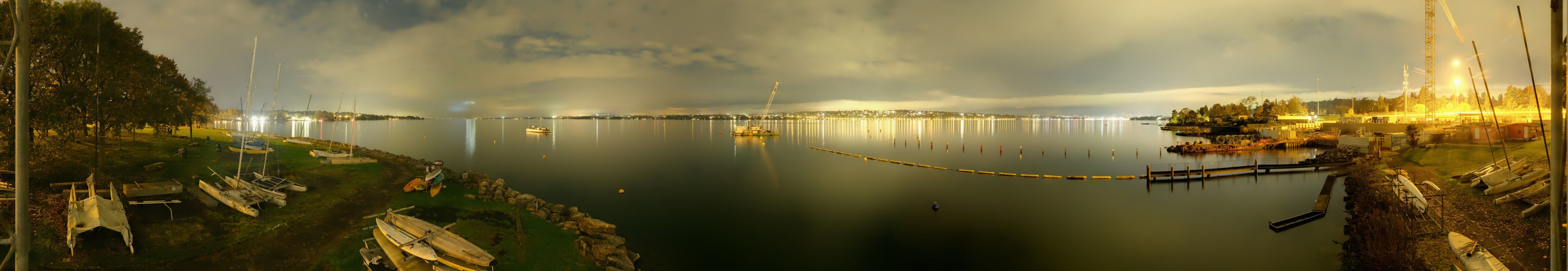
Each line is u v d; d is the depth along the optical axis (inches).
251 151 1940.2
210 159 1753.2
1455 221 1160.2
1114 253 1266.0
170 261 877.2
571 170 2780.5
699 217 1630.2
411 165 2130.9
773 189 2193.7
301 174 1615.4
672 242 1349.7
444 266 898.7
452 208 1362.0
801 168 3002.0
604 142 5359.3
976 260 1227.9
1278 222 1446.9
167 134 2256.4
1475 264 884.0
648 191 2117.4
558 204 1712.6
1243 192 1947.6
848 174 2704.2
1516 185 1275.8
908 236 1418.6
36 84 1192.2
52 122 1169.4
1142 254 1254.3
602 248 1123.3
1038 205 1788.9
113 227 893.2
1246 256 1217.4
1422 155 2272.4
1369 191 1499.8
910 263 1209.4
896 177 2534.5
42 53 1212.5
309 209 1218.6
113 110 1369.3
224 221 1063.0
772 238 1396.4
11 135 1150.3
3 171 1120.2
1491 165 1656.0
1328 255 1190.9
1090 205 1791.3
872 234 1432.1
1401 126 3614.7
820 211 1728.6
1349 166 2319.1
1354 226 1237.7
